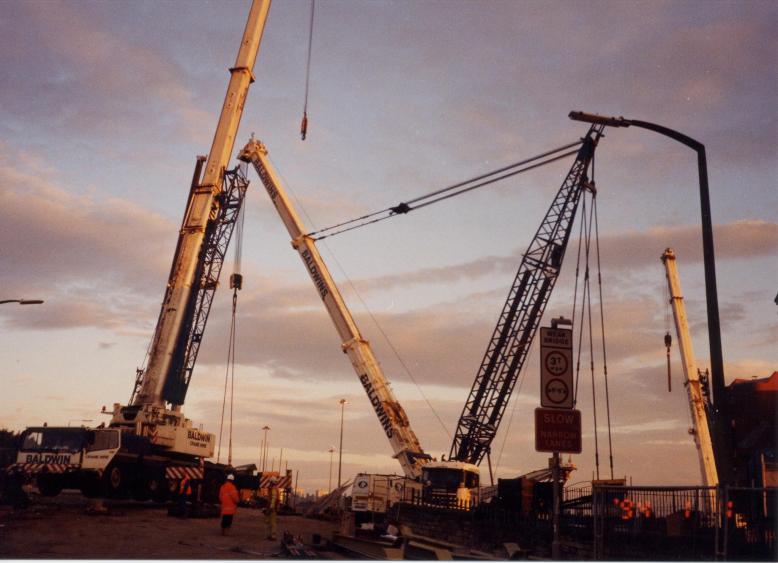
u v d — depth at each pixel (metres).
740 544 14.28
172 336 43.00
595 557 16.94
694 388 48.28
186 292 44.28
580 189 52.53
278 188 54.00
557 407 13.63
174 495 39.34
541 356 13.80
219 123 48.66
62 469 32.47
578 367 37.47
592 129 52.22
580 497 24.16
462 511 28.14
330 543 21.58
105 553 17.45
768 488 13.48
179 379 49.56
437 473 35.62
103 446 33.38
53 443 32.97
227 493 24.06
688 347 49.16
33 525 23.75
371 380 48.09
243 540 22.55
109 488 33.31
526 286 53.19
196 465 41.16
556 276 52.47
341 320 50.09
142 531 23.66
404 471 45.38
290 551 19.14
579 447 13.51
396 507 35.22
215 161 47.41
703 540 14.59
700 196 16.33
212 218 50.06
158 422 39.88
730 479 14.07
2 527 22.56
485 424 52.62
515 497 29.42
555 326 13.95
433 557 18.38
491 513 25.73
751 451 26.17
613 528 16.84
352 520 25.44
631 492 16.52
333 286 51.06
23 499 32.53
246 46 50.53
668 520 15.52
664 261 51.38
